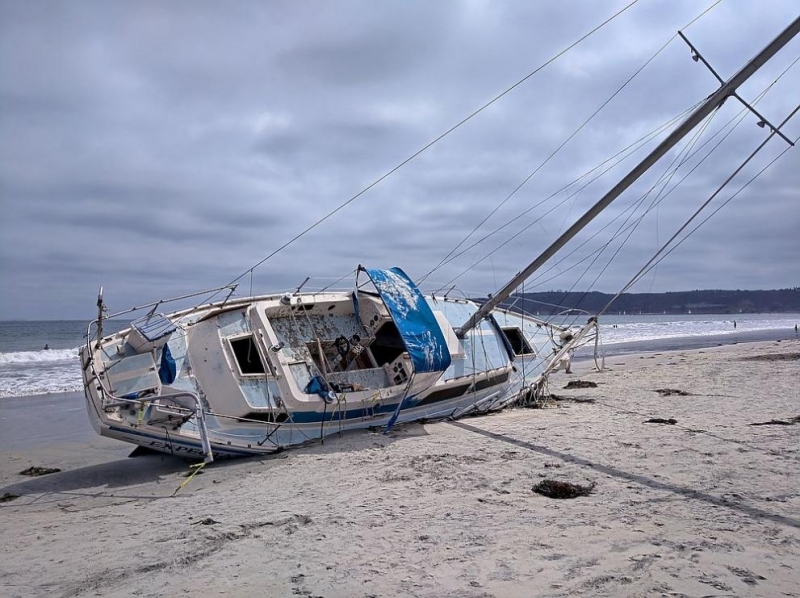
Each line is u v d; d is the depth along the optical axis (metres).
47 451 10.52
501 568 4.13
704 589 3.69
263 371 9.29
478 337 12.46
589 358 26.62
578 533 4.81
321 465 7.83
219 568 4.31
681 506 5.50
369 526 5.21
